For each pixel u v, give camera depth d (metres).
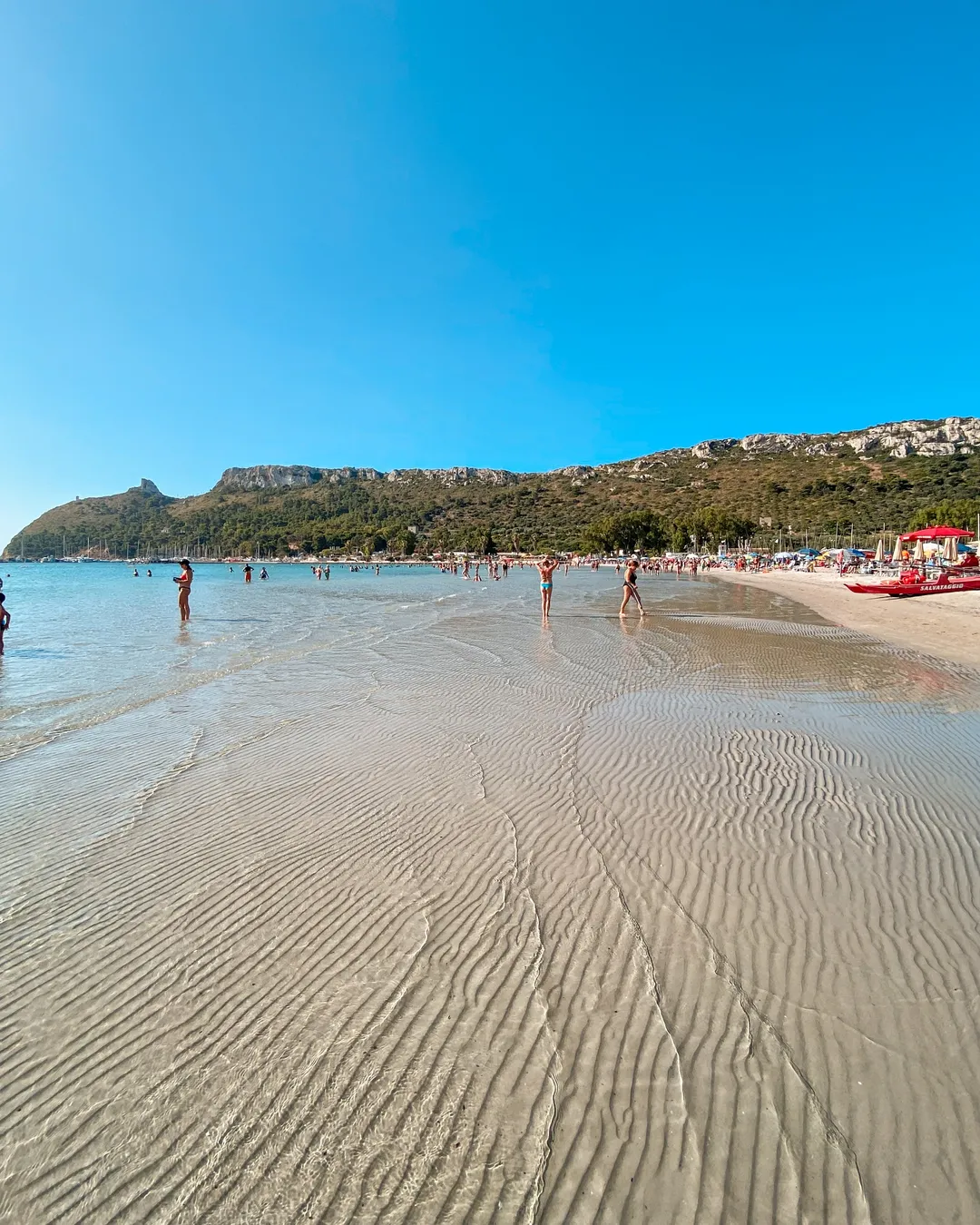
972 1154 2.37
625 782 6.17
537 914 3.95
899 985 3.28
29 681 11.36
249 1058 2.84
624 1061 2.80
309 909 4.04
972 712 8.88
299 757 7.04
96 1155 2.40
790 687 10.55
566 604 29.41
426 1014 3.10
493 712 8.91
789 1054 2.83
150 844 4.96
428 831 5.14
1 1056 2.87
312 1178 2.30
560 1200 2.21
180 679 11.50
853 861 4.60
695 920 3.87
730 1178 2.29
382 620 22.50
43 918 3.95
